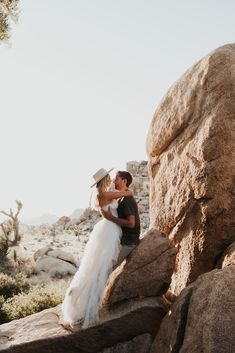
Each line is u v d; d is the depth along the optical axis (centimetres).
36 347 537
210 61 594
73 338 530
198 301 443
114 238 545
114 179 579
